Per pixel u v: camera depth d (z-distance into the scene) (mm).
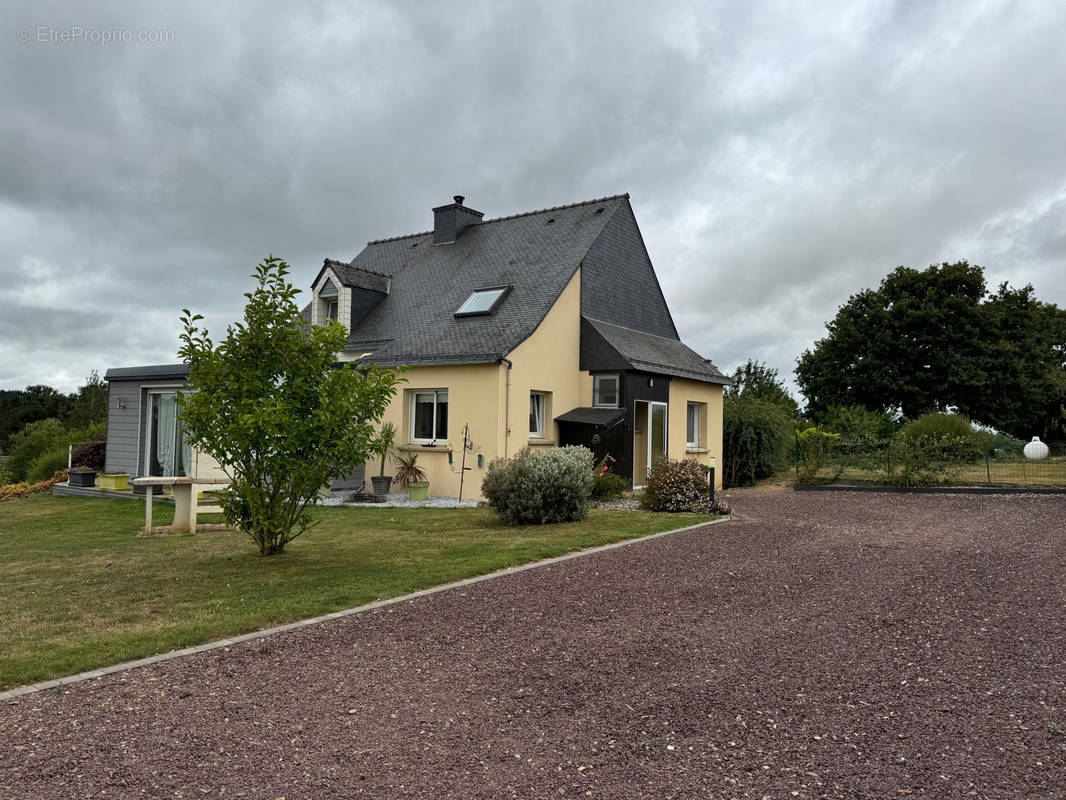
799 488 17641
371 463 16156
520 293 16812
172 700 3934
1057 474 17641
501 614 5723
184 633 5156
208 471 14992
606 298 18375
